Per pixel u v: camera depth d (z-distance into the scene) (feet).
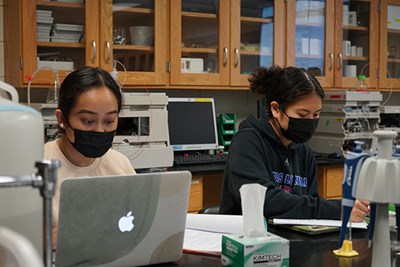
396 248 3.77
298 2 11.91
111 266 3.63
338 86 12.50
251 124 6.26
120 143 8.65
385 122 11.89
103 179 3.37
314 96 5.75
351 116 11.05
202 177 9.64
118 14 9.93
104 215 3.45
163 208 3.69
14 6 9.18
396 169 3.08
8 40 9.64
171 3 10.28
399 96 14.82
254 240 3.69
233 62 11.05
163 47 10.25
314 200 5.42
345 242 4.15
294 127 5.84
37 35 9.13
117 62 9.87
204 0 10.78
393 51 13.57
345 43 12.67
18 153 2.52
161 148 9.01
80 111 4.75
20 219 2.58
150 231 3.69
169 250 3.85
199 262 3.98
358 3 12.87
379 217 3.30
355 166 3.34
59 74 9.23
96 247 3.50
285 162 6.28
